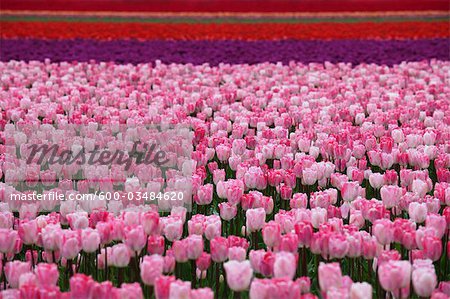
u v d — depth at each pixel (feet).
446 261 11.73
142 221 10.94
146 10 63.77
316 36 48.73
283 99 25.02
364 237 11.03
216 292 10.96
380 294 10.59
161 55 38.81
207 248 12.63
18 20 55.57
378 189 14.80
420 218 11.78
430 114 23.24
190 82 29.50
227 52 39.65
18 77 29.63
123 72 32.55
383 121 20.84
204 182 16.29
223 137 17.79
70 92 26.99
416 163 15.72
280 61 36.88
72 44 42.86
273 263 9.66
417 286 9.20
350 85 28.25
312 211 11.67
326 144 16.92
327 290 8.95
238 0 64.23
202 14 61.21
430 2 61.05
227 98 25.35
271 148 16.19
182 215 12.10
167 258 10.42
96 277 11.63
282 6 63.21
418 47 40.96
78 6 64.49
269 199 12.61
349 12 61.36
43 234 10.74
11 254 11.03
